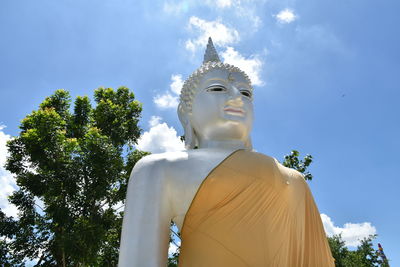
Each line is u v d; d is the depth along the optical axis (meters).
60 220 12.16
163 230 3.32
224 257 3.25
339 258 24.98
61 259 12.90
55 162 13.04
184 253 3.46
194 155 3.68
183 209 3.46
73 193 12.83
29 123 13.92
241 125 4.19
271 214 3.50
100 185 13.31
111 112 16.06
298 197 3.93
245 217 3.37
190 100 4.45
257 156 3.76
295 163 13.05
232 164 3.55
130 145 16.50
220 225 3.34
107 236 13.35
